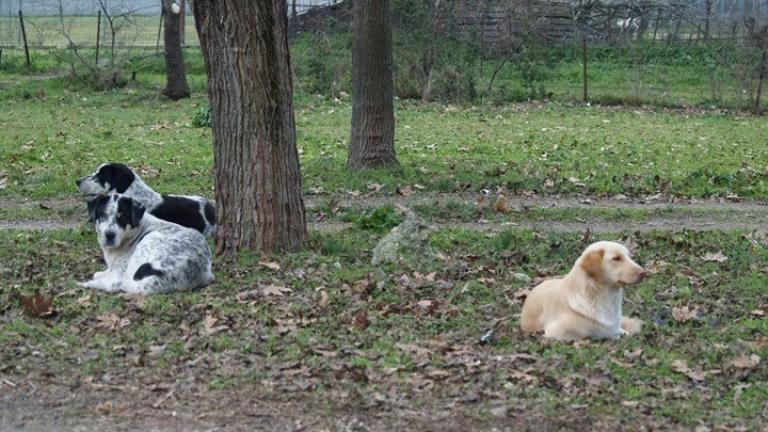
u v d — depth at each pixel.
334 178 16.02
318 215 13.42
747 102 30.02
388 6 16.34
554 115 27.67
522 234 12.17
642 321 8.41
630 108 29.84
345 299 8.95
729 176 16.64
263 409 6.43
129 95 30.92
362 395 6.59
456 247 11.41
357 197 14.93
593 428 6.20
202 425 6.21
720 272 10.48
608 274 7.59
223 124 10.41
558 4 37.47
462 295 9.22
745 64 30.17
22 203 14.41
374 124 16.64
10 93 30.69
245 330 7.93
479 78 32.81
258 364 7.15
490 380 6.83
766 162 18.95
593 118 26.94
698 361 7.41
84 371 7.04
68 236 11.83
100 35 41.16
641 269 7.49
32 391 6.71
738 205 14.98
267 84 10.32
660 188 15.81
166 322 8.20
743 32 33.16
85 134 21.81
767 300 9.32
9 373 7.01
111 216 9.24
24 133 21.84
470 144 20.77
